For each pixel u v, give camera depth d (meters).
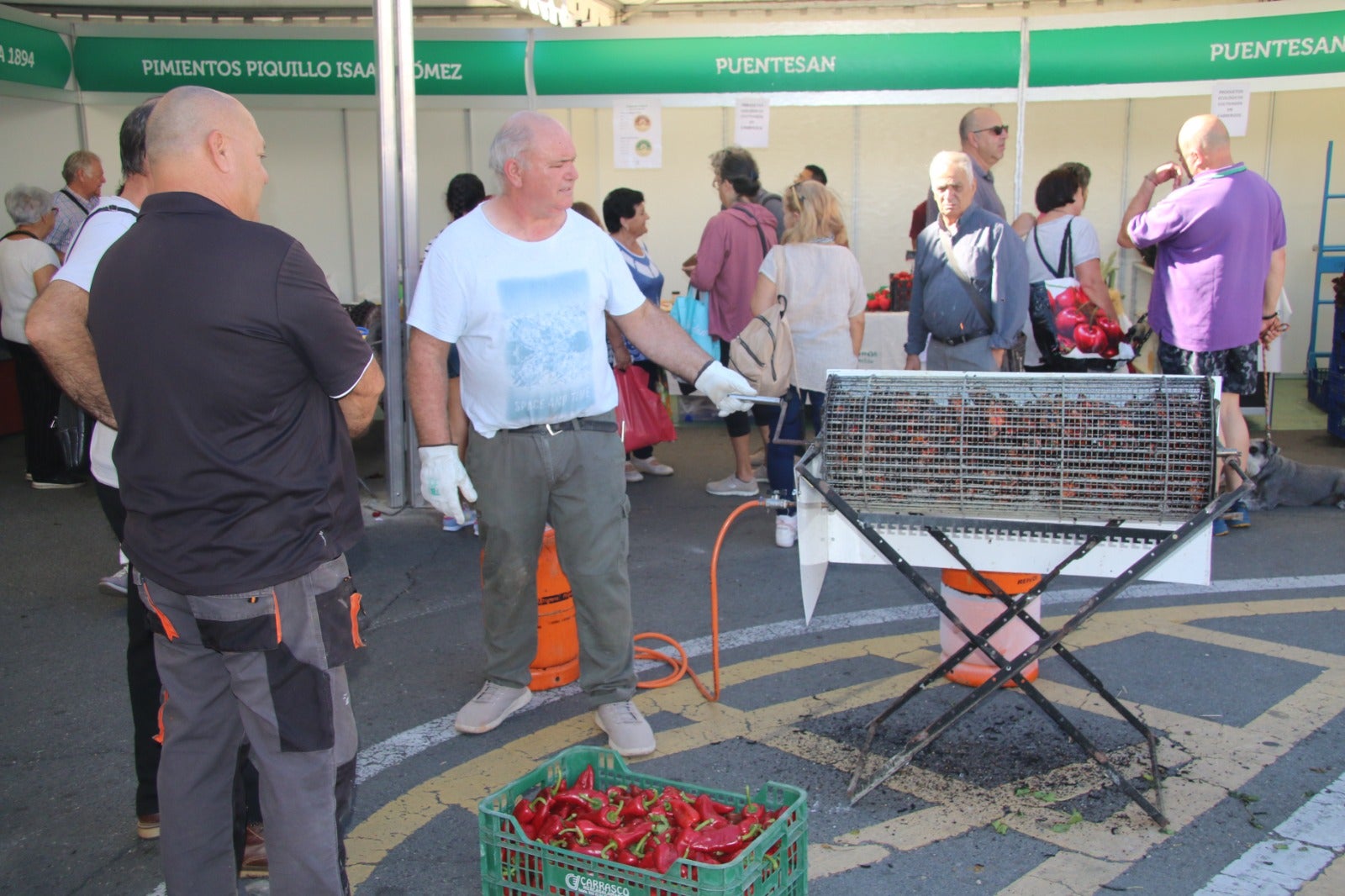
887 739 3.70
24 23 8.19
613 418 3.60
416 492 6.93
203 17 9.69
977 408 3.07
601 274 3.49
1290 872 2.87
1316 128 10.11
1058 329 5.94
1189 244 5.66
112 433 3.07
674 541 6.18
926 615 4.90
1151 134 10.39
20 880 3.01
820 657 4.45
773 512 6.79
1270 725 3.71
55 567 5.92
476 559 5.91
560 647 4.21
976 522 3.03
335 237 10.58
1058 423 3.01
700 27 7.75
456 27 7.96
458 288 3.33
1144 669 4.20
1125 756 3.52
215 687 2.38
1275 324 6.26
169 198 2.20
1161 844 3.02
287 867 2.31
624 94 7.86
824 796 3.34
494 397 3.43
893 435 3.10
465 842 3.16
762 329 5.57
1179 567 3.00
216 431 2.15
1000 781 3.40
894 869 2.93
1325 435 8.45
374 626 4.95
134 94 8.72
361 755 3.71
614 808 2.71
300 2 9.30
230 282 2.11
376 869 3.02
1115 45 7.30
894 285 8.54
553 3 9.48
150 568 2.24
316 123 10.36
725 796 2.82
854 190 11.09
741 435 7.11
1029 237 6.07
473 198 6.09
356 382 2.29
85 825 3.30
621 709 3.70
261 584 2.20
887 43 7.52
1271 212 5.70
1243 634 4.54
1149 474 2.94
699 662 4.44
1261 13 7.16
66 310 2.65
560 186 3.27
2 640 4.87
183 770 2.39
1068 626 3.09
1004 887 2.84
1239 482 2.91
